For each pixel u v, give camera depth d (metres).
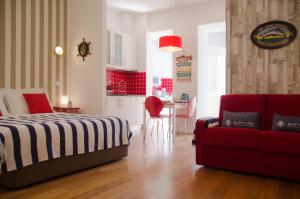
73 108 5.21
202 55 6.23
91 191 2.36
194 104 5.38
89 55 5.25
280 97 3.25
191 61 6.03
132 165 3.24
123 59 6.59
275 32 3.57
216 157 3.07
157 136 5.47
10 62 4.55
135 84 7.21
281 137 2.64
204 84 6.35
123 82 7.12
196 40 5.98
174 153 3.88
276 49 3.57
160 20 6.65
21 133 2.43
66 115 3.85
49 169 2.66
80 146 2.95
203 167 3.18
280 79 3.55
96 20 5.14
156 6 6.20
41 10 5.00
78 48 5.41
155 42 7.71
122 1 5.87
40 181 2.61
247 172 2.95
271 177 2.82
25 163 2.43
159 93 7.69
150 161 3.43
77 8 5.43
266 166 2.77
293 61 3.46
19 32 4.68
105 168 3.12
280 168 2.68
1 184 2.47
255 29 3.71
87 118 3.38
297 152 2.55
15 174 2.38
